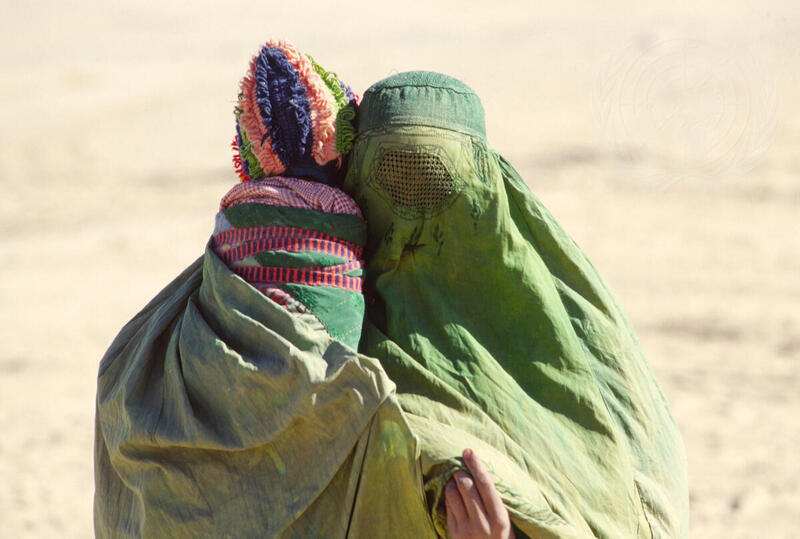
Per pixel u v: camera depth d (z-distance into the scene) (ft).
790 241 189.16
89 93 357.20
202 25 560.20
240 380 27.84
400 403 28.84
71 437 110.32
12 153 286.87
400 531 27.89
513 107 298.15
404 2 602.44
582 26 453.99
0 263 203.41
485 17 541.34
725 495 87.56
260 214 29.17
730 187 216.95
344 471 27.84
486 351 30.40
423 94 30.48
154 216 235.20
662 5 488.85
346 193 31.32
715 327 143.74
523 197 32.58
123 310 170.81
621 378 31.99
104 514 32.32
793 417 107.34
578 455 30.04
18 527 85.46
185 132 305.12
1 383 131.75
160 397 29.94
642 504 30.40
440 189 30.14
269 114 29.78
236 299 28.71
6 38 532.73
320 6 599.57
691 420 106.93
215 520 28.40
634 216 207.41
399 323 30.42
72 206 246.27
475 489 26.71
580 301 32.42
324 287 28.84
